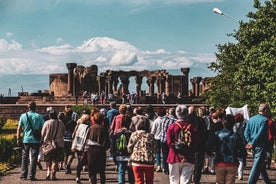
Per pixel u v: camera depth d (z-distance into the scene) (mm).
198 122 15789
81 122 16688
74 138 16656
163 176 18312
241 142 12039
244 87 30891
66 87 92625
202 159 16000
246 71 29688
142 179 12477
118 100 75875
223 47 40000
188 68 92188
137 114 16500
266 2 30609
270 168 20906
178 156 11695
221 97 38812
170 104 69250
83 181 17188
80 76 93250
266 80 27938
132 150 12555
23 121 17719
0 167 20891
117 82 92938
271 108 26891
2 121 45219
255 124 14414
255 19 33094
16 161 23453
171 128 11844
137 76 91812
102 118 14203
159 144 18969
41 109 64688
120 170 14453
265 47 28391
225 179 12102
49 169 17734
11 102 82375
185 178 11711
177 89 92125
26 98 80938
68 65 86812
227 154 11953
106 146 13891
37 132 17656
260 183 16938
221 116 16922
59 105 64312
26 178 17891
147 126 12688
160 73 91000
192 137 11734
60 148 17688
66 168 19281
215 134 12109
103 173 14062
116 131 15906
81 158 16516
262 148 14383
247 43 31797
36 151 17750
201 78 91875
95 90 94000
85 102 74188
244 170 20203
